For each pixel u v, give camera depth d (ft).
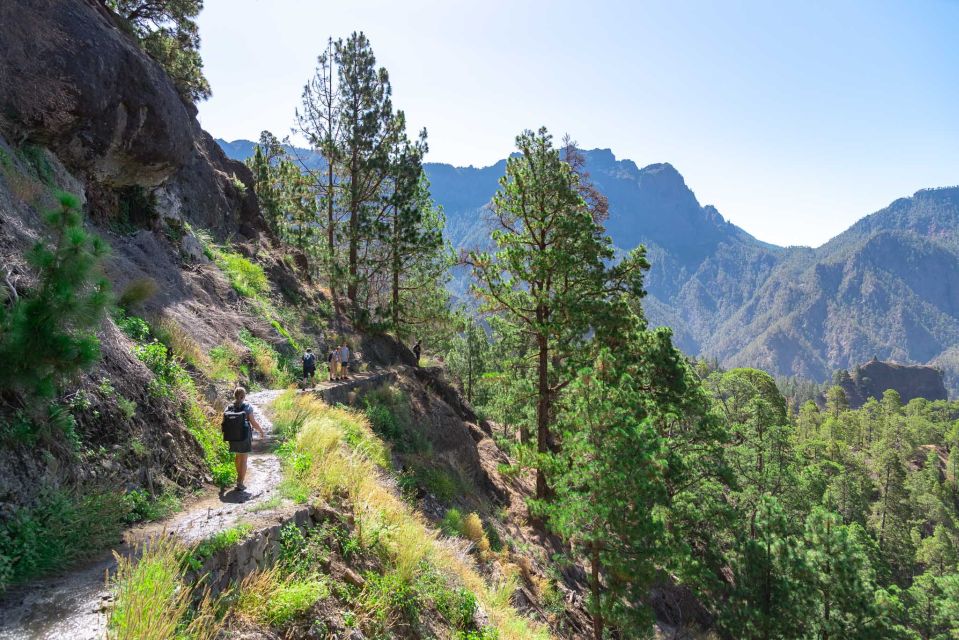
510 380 73.05
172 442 24.39
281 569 19.69
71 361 16.52
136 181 51.21
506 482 78.59
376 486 33.63
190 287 53.16
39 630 12.83
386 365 82.33
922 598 127.65
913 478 261.85
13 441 16.98
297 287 83.20
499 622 30.76
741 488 102.78
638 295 66.23
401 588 23.84
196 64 85.81
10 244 23.58
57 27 39.09
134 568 15.84
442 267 100.83
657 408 74.18
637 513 48.49
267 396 42.42
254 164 115.65
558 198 65.21
